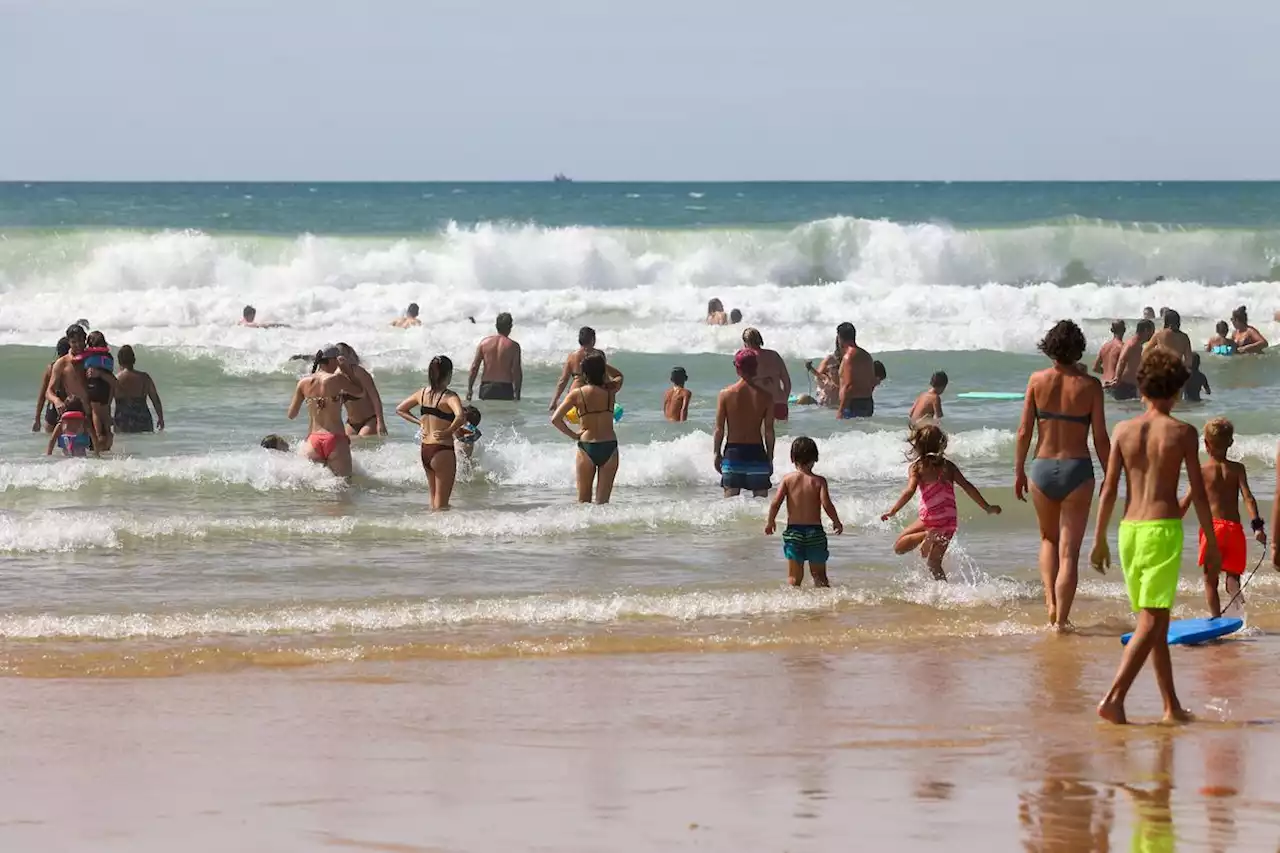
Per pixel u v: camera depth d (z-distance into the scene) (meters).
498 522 33.81
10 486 37.78
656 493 39.62
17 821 15.03
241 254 91.00
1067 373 25.44
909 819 14.91
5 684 21.75
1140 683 21.89
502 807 15.48
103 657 23.31
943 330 73.94
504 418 50.75
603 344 69.81
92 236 88.88
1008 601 27.97
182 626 25.27
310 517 35.56
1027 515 36.12
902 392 58.94
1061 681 22.05
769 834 14.40
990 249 101.44
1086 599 28.33
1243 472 27.48
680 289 87.25
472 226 154.12
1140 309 84.25
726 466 35.94
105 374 44.47
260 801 15.75
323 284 90.88
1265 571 30.78
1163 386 19.48
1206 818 14.87
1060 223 107.06
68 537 31.77
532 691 21.48
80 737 18.78
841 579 29.64
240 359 62.50
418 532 33.34
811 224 99.44
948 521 29.44
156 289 87.12
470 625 25.84
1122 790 15.98
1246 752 17.75
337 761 17.58
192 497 37.78
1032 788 16.09
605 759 17.62
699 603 27.16
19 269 87.12
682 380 50.59
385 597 27.75
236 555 31.22
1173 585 19.23
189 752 18.02
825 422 49.75
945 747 18.14
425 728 19.31
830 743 18.41
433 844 14.16
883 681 22.11
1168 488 19.34
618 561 31.03
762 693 21.33
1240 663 23.25
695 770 17.09
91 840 14.36
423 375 62.69
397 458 41.41
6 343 68.75
